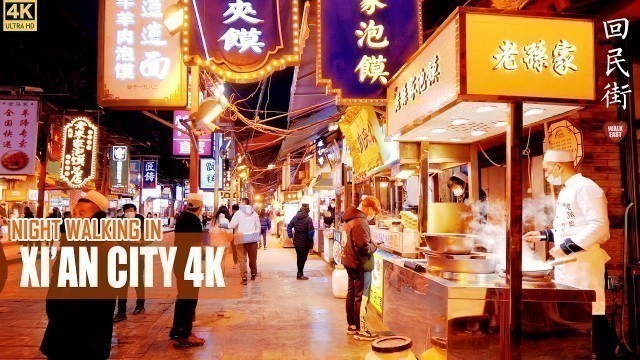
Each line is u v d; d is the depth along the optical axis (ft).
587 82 10.05
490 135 15.60
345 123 31.91
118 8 20.75
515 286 10.22
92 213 11.92
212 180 74.08
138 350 17.90
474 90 9.64
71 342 11.19
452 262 12.12
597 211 12.18
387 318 15.99
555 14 10.01
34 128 43.86
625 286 15.90
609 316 16.10
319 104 32.65
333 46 19.76
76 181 56.95
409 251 19.35
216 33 18.30
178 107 20.61
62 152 57.11
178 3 18.35
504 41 9.82
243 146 61.98
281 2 18.53
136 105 20.45
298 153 74.38
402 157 18.49
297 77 27.12
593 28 10.14
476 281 11.61
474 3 21.26
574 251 12.13
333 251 42.75
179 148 52.80
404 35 19.93
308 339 19.15
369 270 19.20
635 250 15.97
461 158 18.45
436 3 25.71
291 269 41.63
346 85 19.56
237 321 22.18
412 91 13.07
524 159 22.13
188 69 21.65
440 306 11.16
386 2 20.02
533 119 12.41
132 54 20.61
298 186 75.66
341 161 41.96
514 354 10.18
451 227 18.10
